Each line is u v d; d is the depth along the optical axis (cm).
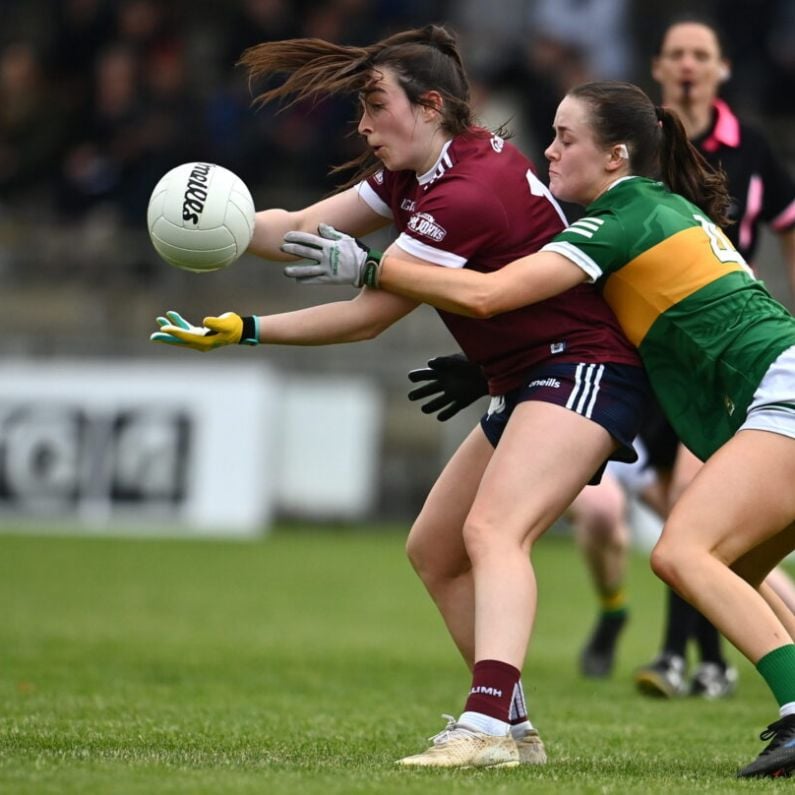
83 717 2116
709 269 1762
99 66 6819
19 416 5484
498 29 6581
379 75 1766
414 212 1769
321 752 1836
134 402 5466
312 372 5888
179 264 1817
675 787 1563
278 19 6303
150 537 5269
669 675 2630
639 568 4938
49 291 6216
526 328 1778
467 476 1848
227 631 3394
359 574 4528
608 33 6262
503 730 1686
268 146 6134
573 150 1809
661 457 2683
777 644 1670
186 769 1592
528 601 1692
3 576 4253
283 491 5650
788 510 1714
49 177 6675
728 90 6078
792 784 1605
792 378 1712
